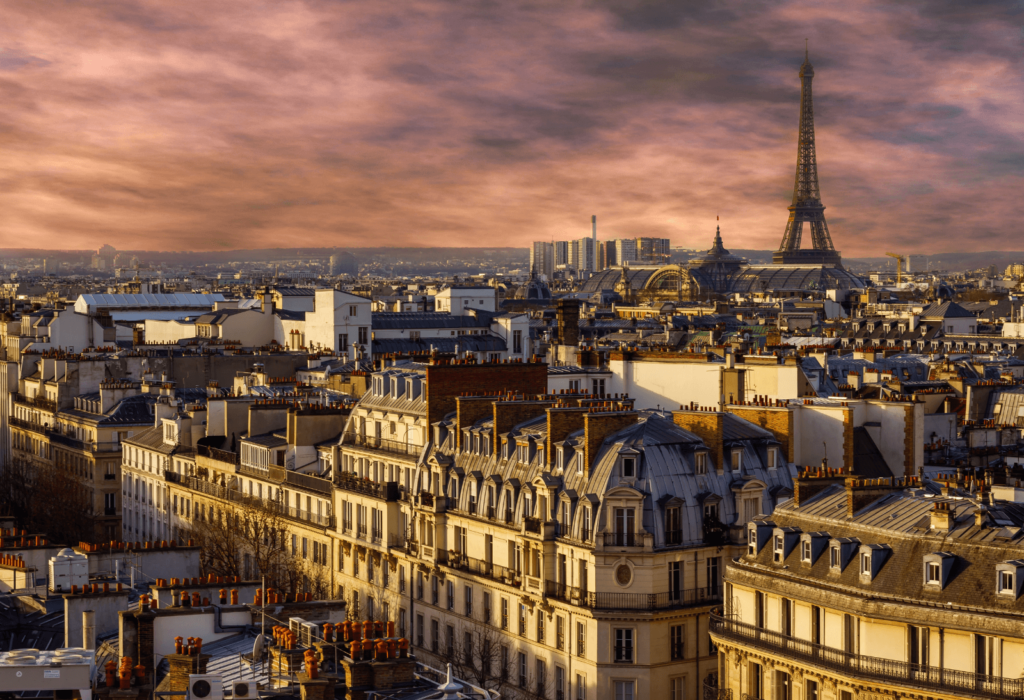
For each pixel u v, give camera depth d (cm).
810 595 15462
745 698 16262
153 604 15250
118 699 11656
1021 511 15050
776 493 19625
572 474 19625
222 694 11075
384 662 11681
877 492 16112
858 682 14575
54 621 16162
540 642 19788
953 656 14012
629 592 18512
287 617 14512
